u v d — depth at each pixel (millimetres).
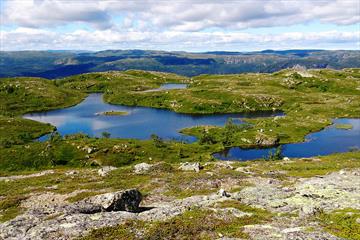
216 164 77438
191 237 27656
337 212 31906
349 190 41188
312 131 159500
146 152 120188
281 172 66625
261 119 185500
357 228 27391
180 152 121750
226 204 37500
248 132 150625
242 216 31984
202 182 58438
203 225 29703
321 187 42812
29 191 56781
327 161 82500
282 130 156250
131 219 31938
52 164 110312
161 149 123938
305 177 59688
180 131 166250
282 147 134375
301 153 125562
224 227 29203
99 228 29844
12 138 145625
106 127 178125
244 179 59719
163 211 34375
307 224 29391
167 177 63688
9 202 49656
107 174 69250
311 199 37375
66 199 50406
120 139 134375
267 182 56500
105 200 36875
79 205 36750
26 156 115375
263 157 115375
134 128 175000
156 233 28328
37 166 109625
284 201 37656
